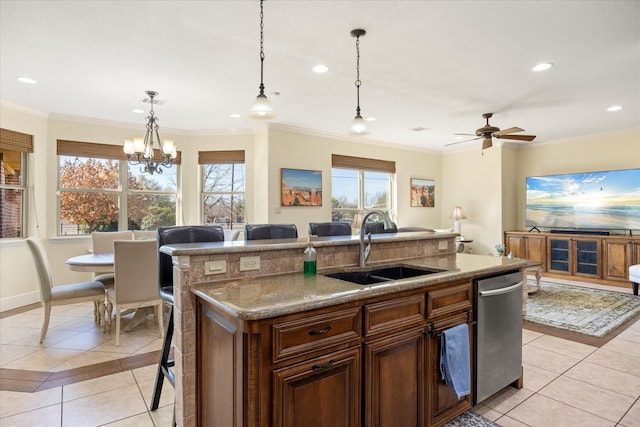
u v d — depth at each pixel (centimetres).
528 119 496
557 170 637
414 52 286
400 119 496
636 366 269
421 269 222
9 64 309
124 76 336
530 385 241
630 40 266
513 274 230
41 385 239
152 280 323
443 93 387
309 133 566
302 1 215
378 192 674
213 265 171
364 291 152
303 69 320
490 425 196
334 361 142
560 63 308
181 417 164
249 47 276
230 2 216
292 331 131
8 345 310
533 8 223
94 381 245
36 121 449
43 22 239
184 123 520
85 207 493
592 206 573
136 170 531
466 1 216
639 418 203
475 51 284
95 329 353
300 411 133
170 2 216
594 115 474
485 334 208
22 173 443
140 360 280
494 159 668
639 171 528
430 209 741
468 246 705
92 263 334
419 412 176
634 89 373
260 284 167
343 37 261
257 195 546
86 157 491
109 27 246
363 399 153
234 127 546
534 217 639
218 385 146
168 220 554
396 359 165
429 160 741
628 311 405
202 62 304
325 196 586
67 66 313
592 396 227
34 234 446
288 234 285
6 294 419
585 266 559
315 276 187
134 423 197
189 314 163
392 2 217
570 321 372
